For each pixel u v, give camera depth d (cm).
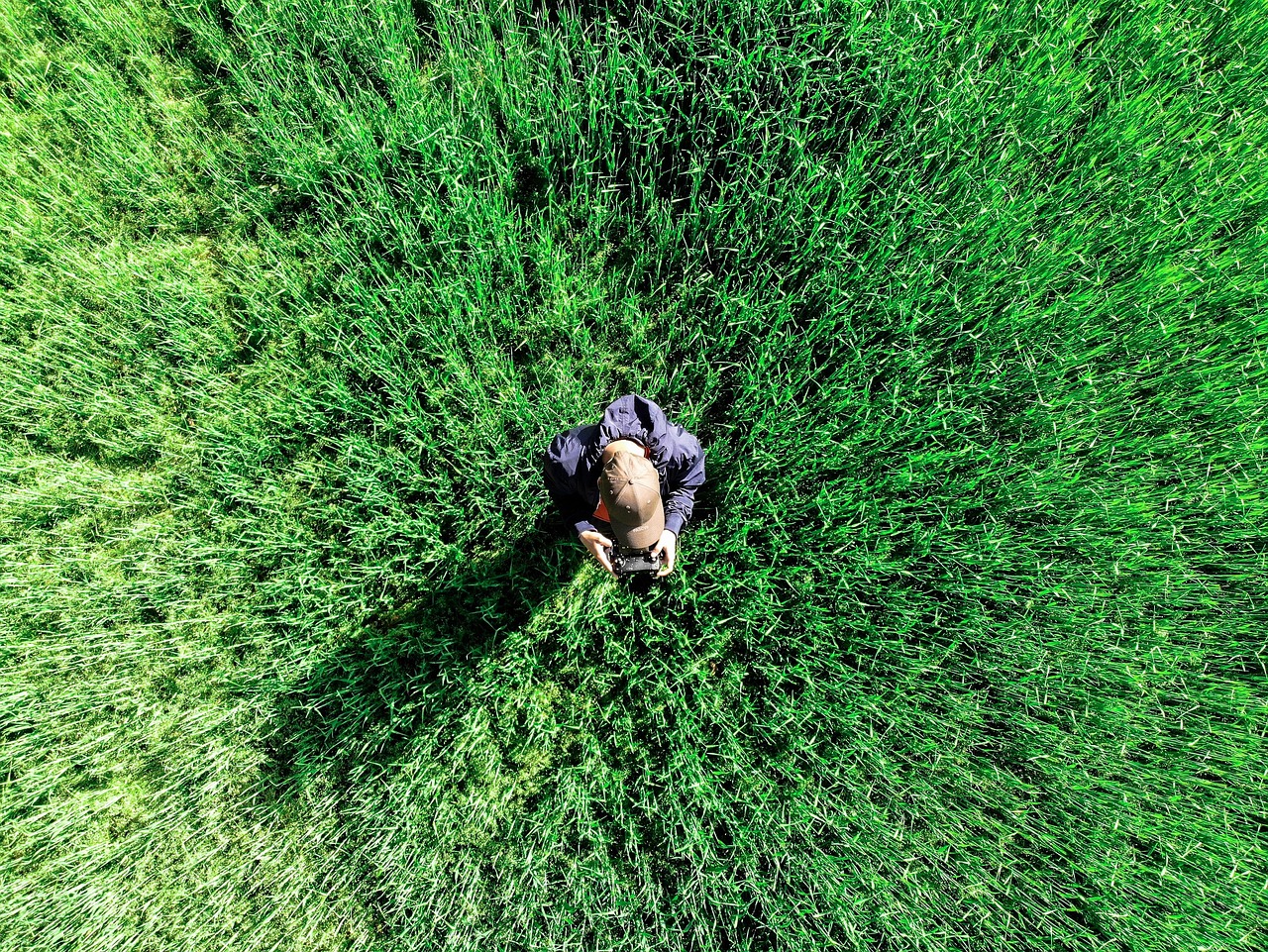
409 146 304
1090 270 283
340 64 311
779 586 298
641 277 315
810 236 288
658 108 288
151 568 301
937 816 281
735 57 288
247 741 299
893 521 287
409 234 304
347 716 298
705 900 280
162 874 293
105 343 314
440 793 295
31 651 297
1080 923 270
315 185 309
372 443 304
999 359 287
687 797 288
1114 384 281
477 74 312
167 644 300
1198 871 264
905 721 280
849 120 292
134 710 301
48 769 294
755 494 293
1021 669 279
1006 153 279
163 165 319
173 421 312
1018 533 284
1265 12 277
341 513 303
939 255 286
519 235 314
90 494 306
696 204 300
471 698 296
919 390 288
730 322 298
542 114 302
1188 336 284
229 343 311
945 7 278
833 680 289
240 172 316
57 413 312
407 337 306
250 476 306
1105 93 287
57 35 324
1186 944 255
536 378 312
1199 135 277
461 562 302
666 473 214
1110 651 275
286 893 290
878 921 271
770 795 286
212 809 296
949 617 288
